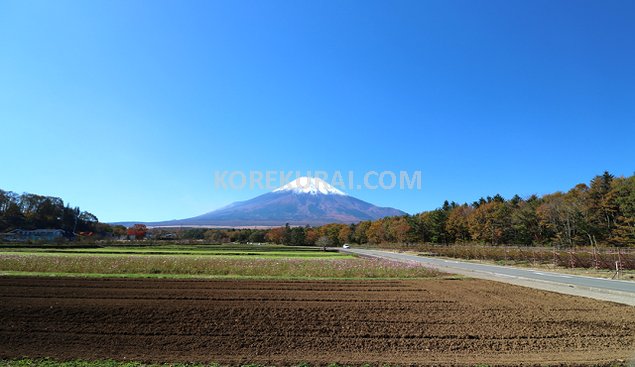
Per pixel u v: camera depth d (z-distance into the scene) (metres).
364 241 124.06
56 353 8.26
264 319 11.09
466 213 84.56
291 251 62.88
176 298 13.84
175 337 9.47
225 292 15.34
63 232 109.00
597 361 7.66
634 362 7.64
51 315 11.22
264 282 18.70
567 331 10.04
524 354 8.24
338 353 8.37
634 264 28.44
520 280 22.09
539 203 74.00
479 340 9.28
